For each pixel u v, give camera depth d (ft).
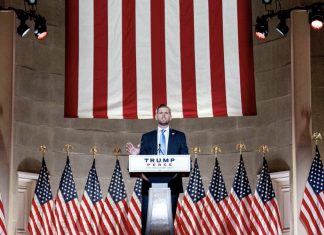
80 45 45.68
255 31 46.60
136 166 32.45
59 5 50.01
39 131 47.21
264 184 43.42
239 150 48.32
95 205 45.47
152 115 45.16
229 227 43.91
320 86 45.01
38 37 44.91
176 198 35.19
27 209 45.62
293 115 44.73
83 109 45.06
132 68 45.55
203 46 45.42
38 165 46.73
